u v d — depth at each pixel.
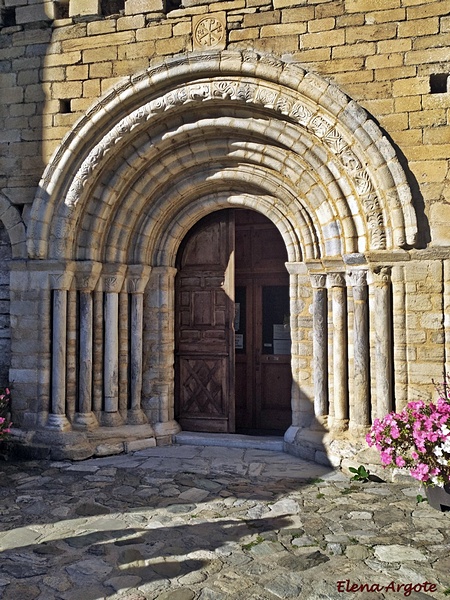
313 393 7.23
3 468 6.57
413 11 6.35
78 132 7.22
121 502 5.34
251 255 8.59
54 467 6.60
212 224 8.21
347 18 6.54
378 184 6.28
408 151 6.26
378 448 5.24
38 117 7.54
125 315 7.78
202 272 8.20
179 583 3.73
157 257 8.02
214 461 6.82
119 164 7.40
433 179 6.18
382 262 6.25
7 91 7.65
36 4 7.56
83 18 7.37
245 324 8.61
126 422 7.66
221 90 6.78
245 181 7.48
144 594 3.59
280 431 8.34
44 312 7.32
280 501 5.35
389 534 4.52
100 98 7.14
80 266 7.42
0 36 7.73
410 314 6.17
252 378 8.52
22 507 5.20
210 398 8.06
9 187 7.57
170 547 4.29
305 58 6.63
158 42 7.11
